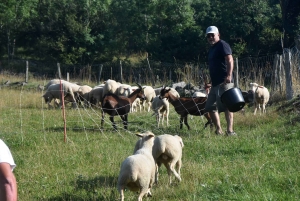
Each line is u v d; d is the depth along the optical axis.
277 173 8.33
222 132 12.68
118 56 44.97
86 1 45.56
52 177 9.15
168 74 33.69
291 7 37.38
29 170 9.63
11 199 3.95
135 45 45.81
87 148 11.43
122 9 45.69
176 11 44.09
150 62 36.50
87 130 14.34
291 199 6.97
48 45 43.75
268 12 40.75
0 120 16.34
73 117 16.97
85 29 44.19
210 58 12.40
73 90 20.53
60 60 43.78
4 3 47.03
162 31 44.88
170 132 13.77
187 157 10.16
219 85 12.22
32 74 38.03
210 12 43.97
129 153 10.71
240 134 12.23
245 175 8.26
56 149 11.38
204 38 40.47
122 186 7.12
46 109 19.73
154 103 15.41
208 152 10.46
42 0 47.88
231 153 10.23
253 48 39.06
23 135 13.21
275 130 11.77
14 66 42.22
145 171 7.20
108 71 37.00
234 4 40.91
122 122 14.70
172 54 40.44
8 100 21.58
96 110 19.28
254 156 9.71
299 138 10.85
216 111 12.63
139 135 8.11
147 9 44.91
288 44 37.84
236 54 37.66
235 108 11.38
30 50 47.75
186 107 14.27
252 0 40.81
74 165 9.95
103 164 9.84
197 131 13.76
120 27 45.91
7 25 47.09
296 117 12.77
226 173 8.61
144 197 7.71
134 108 19.66
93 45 44.53
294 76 17.11
